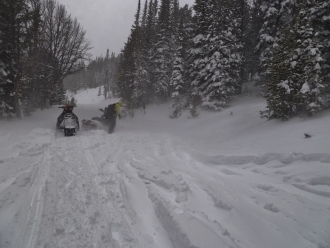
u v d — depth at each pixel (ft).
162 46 82.48
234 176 15.72
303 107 27.27
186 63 72.02
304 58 27.22
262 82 62.28
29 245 8.09
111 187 13.11
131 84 80.38
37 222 9.46
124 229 9.11
